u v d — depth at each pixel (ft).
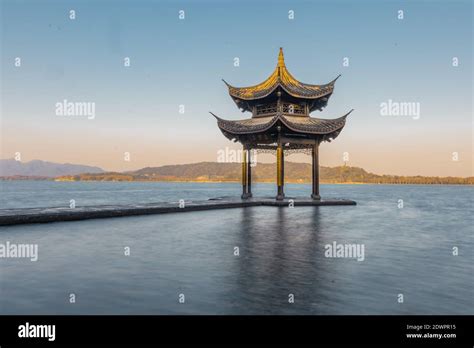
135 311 31.89
